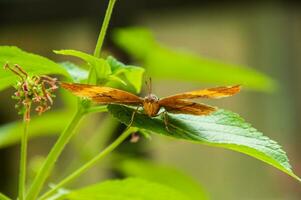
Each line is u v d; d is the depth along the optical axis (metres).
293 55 1.33
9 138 0.81
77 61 1.30
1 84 0.56
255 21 1.31
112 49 1.03
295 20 1.29
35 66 0.55
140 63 0.88
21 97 0.53
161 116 0.54
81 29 1.21
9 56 0.55
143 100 0.52
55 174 0.95
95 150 0.79
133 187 0.58
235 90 0.51
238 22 1.31
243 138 0.53
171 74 0.88
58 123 0.82
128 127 0.53
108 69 0.54
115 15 1.06
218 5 1.08
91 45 1.12
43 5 1.08
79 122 0.55
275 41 1.33
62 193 0.59
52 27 1.16
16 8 1.09
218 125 0.54
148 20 1.16
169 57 0.85
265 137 0.53
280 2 1.10
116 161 0.86
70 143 1.20
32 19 1.09
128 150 0.88
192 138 0.52
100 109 0.55
